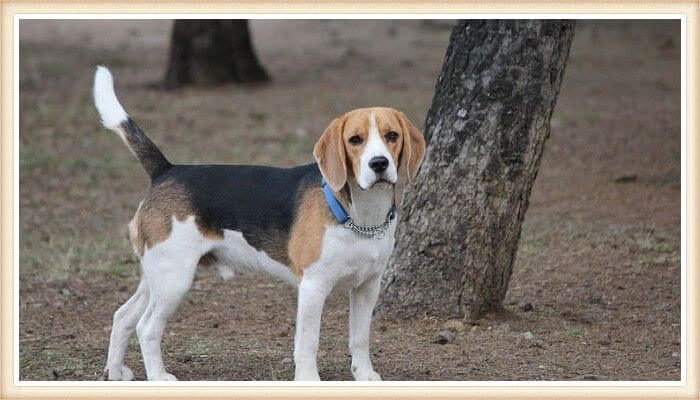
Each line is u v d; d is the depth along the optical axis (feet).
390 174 21.74
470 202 29.73
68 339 30.48
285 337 30.68
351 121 22.34
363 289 24.48
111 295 35.40
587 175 51.26
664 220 42.78
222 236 24.53
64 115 65.31
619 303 33.24
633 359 27.81
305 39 101.19
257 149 57.47
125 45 96.32
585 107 67.00
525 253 38.70
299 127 62.69
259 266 24.50
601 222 42.80
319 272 23.15
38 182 51.78
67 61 85.35
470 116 29.50
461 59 29.89
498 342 29.12
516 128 29.32
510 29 29.12
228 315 33.01
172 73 75.92
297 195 23.75
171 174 25.13
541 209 45.52
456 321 30.14
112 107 25.75
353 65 85.76
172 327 31.73
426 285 30.42
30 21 111.45
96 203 48.75
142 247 24.89
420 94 71.05
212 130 62.13
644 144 56.95
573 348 28.78
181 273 24.40
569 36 29.53
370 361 26.27
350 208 22.76
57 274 37.55
